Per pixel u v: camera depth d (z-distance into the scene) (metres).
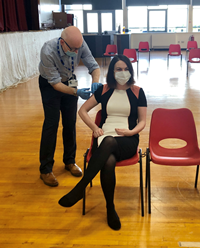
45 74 2.21
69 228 1.86
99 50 13.18
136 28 15.02
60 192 2.31
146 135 3.45
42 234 1.81
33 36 8.17
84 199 1.98
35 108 4.86
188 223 1.88
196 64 9.88
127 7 14.47
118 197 2.21
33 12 9.09
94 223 1.91
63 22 11.69
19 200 2.21
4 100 5.48
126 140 1.96
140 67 9.57
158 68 9.23
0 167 2.77
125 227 1.85
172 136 2.23
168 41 14.76
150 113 4.38
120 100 2.09
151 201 2.14
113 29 14.37
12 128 3.87
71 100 2.45
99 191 2.31
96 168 1.77
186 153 2.15
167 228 1.83
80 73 8.52
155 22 14.93
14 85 6.84
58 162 2.85
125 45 13.39
